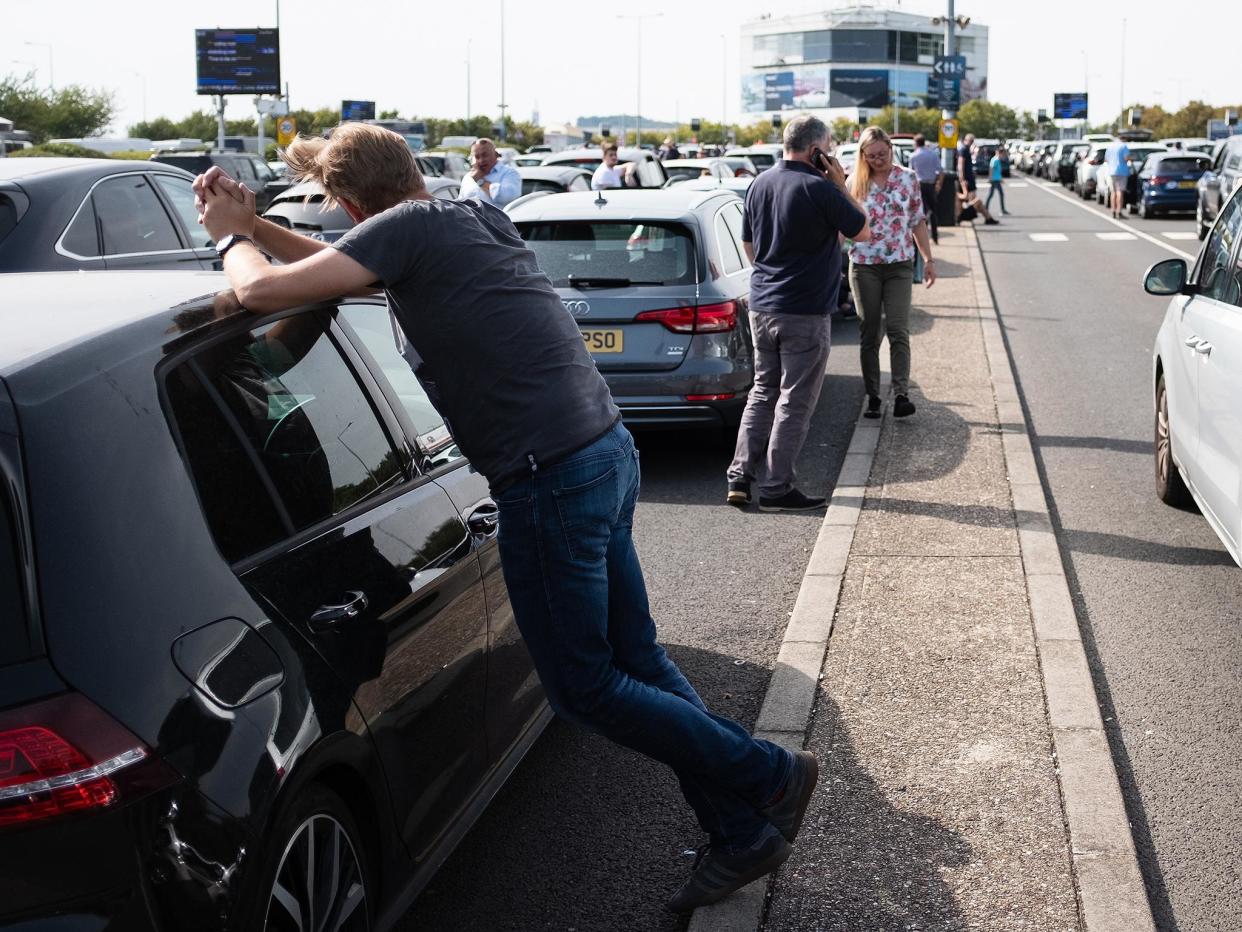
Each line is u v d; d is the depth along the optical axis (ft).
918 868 11.27
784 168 22.12
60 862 6.68
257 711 7.68
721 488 25.44
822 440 28.60
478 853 12.12
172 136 266.57
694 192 28.32
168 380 8.27
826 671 15.39
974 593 17.84
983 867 11.24
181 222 27.14
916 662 15.57
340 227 44.75
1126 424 30.14
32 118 225.56
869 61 552.82
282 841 7.75
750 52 583.99
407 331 9.51
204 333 8.82
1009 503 22.24
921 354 38.32
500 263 9.47
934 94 122.01
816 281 22.39
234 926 7.26
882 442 27.07
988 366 35.94
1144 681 15.64
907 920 10.54
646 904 11.23
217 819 7.20
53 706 6.72
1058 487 24.64
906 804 12.33
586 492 9.61
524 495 9.56
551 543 9.64
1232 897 11.14
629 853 12.10
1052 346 42.01
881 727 13.92
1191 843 12.01
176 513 7.75
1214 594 18.56
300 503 9.04
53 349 7.77
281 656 8.08
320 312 10.47
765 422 23.53
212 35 184.75
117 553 7.26
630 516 10.57
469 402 9.52
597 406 9.80
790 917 10.65
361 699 8.79
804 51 561.84
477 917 11.05
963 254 70.79
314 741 8.07
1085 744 13.33
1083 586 19.06
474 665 11.04
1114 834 11.62
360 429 10.27
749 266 28.89
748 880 10.80
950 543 20.11
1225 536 17.70
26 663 6.78
